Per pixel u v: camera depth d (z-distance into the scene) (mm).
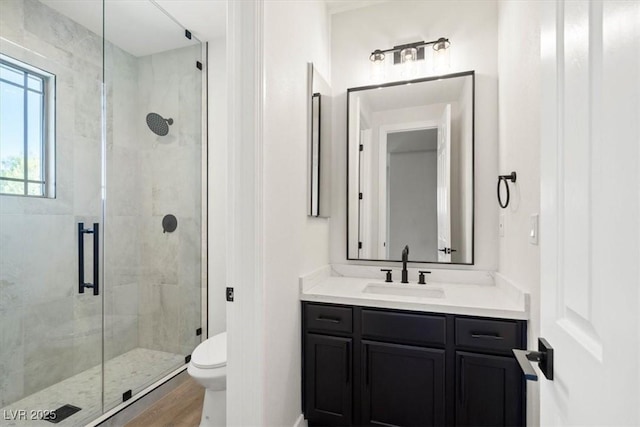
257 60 1248
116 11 2141
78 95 2205
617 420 388
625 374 373
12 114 1897
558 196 604
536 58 1217
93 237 2264
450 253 2000
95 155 2283
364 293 1714
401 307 1531
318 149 1947
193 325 2525
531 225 1286
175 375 2223
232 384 1269
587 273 484
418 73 2098
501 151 1798
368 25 2205
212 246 2561
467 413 1418
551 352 622
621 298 385
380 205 2156
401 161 2115
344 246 2230
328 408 1632
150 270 2551
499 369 1377
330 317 1642
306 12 1809
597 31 455
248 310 1253
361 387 1586
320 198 1981
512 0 1563
